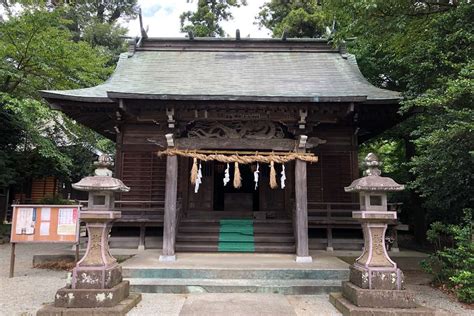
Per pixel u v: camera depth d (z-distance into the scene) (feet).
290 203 35.04
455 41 21.57
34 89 45.96
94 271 16.40
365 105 28.99
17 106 40.98
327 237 32.60
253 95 25.14
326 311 17.07
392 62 32.32
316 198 34.65
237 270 22.29
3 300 18.40
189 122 27.53
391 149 55.83
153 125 35.32
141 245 31.76
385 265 16.72
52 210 24.02
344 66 38.47
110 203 18.10
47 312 15.33
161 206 34.42
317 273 22.36
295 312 16.76
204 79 34.09
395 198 45.16
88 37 93.09
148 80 34.04
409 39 26.50
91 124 37.09
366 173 18.58
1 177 46.39
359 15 24.71
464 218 20.47
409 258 28.73
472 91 17.22
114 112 32.30
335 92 29.66
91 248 17.07
